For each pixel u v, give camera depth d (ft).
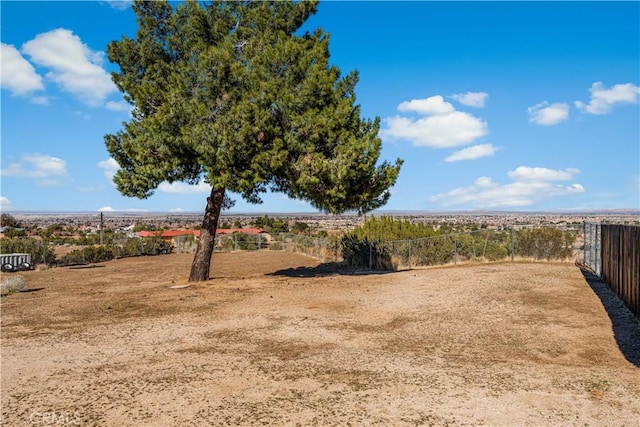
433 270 67.31
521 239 78.02
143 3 57.21
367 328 33.24
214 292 51.29
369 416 17.79
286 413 18.19
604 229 51.39
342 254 88.99
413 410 18.31
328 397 19.77
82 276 74.13
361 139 53.93
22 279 59.88
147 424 17.46
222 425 17.22
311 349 27.73
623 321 33.83
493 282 51.65
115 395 20.48
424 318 36.14
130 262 105.19
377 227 88.84
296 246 124.16
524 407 18.49
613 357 25.59
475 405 18.75
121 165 58.59
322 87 53.47
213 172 51.70
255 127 50.55
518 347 27.78
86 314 40.42
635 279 35.63
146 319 37.68
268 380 22.07
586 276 55.62
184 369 24.04
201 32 57.41
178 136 51.88
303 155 52.70
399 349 27.61
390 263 75.46
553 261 73.10
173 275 73.31
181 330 33.42
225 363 24.99
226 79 52.29
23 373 23.98
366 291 50.14
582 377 22.11
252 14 57.82
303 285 55.72
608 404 18.70
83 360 26.20
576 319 34.63
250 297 47.47
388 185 56.13
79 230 280.92
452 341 29.32
